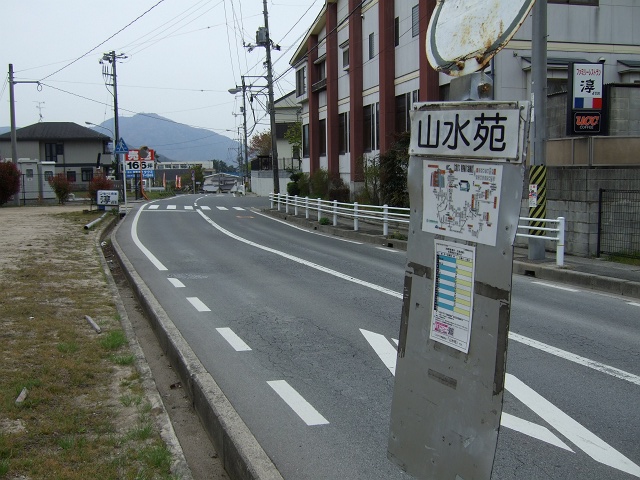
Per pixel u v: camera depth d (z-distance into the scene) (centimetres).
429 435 281
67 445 440
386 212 1934
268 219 2909
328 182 3262
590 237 1403
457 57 272
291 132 6297
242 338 799
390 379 641
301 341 785
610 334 820
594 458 464
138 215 3048
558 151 1566
